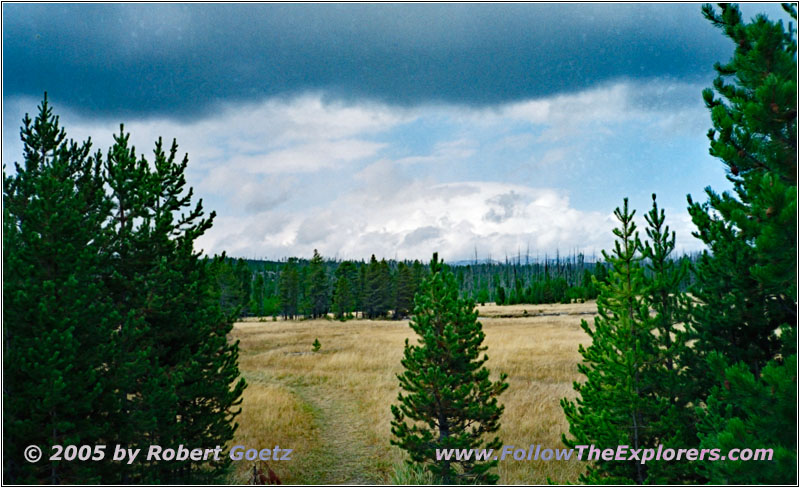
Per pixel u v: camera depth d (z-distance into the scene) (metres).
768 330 7.96
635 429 8.94
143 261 11.32
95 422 8.91
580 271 152.88
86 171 11.62
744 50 5.61
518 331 42.22
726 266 7.98
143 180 11.82
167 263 11.59
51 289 7.78
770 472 4.83
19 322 7.67
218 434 12.08
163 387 10.43
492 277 169.12
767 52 5.22
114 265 11.11
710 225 8.54
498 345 33.91
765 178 4.78
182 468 11.38
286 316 85.06
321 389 23.95
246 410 19.19
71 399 7.98
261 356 34.12
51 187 8.49
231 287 70.50
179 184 12.66
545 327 44.81
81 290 8.60
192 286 11.89
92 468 8.51
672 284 9.25
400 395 12.43
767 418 5.03
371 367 28.27
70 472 8.05
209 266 12.91
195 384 11.48
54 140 11.35
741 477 4.97
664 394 9.09
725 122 5.54
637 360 9.00
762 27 5.16
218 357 12.31
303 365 30.12
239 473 13.05
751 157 5.50
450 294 12.18
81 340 8.40
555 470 12.72
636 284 9.45
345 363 29.83
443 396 11.52
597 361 9.88
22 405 7.38
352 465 13.88
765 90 4.89
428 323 12.24
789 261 4.82
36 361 7.43
